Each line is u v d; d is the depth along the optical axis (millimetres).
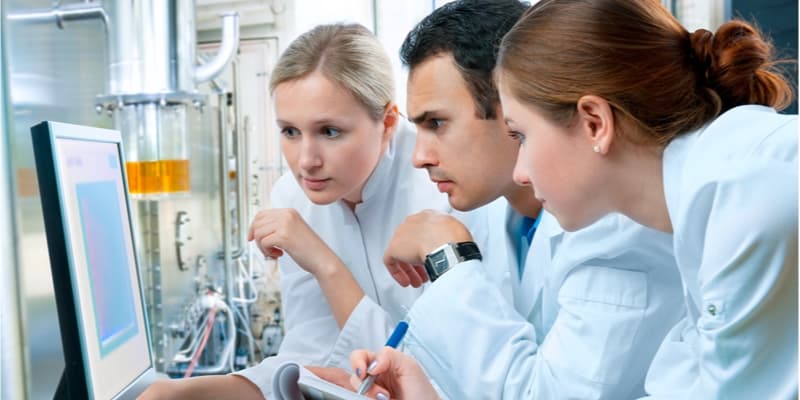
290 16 2199
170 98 1071
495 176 761
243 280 2234
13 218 523
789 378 444
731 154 452
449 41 718
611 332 668
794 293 426
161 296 1460
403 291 1079
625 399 693
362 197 1058
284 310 1108
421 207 1066
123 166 771
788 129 442
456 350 748
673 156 519
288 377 652
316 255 971
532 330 771
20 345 529
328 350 991
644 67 503
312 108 806
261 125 2266
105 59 1091
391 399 690
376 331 922
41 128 553
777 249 415
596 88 500
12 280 522
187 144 1189
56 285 558
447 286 774
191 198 1761
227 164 2076
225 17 1314
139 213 1375
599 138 510
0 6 519
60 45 972
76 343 562
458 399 766
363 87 822
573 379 668
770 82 540
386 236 1092
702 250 498
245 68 2242
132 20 1050
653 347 688
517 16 716
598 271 699
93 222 646
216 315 1913
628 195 548
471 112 729
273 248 990
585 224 573
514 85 545
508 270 960
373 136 867
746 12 1488
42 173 554
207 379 752
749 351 446
